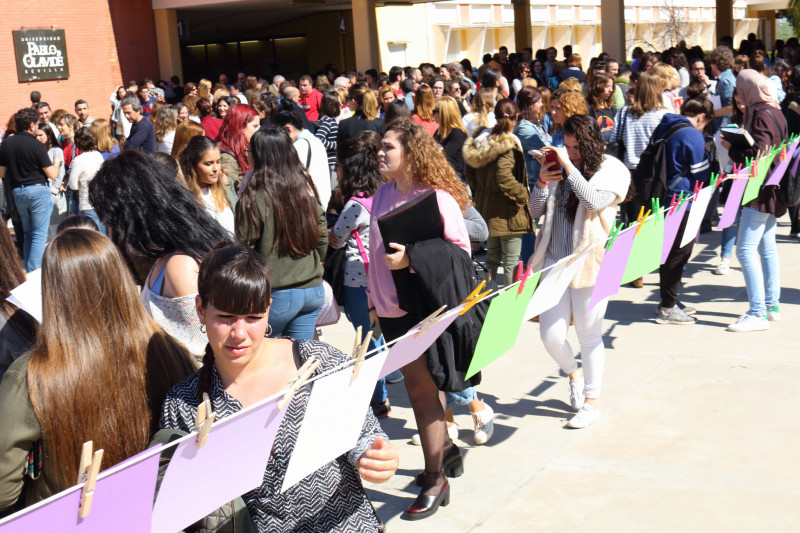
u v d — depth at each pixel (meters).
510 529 3.71
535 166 7.49
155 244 3.08
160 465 1.94
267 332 2.35
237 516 2.10
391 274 3.73
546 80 16.45
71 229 2.25
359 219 4.67
